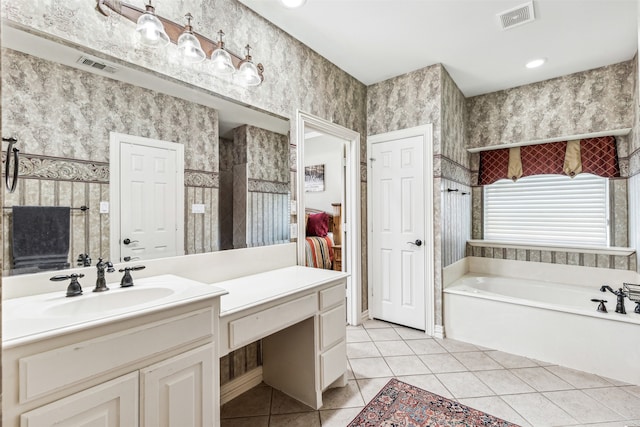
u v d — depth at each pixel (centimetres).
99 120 142
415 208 300
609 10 211
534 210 354
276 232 224
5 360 83
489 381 212
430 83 289
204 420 125
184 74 170
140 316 105
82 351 94
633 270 286
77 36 133
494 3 205
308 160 496
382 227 322
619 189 303
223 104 192
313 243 381
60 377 90
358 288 316
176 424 116
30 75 123
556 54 271
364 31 235
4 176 117
